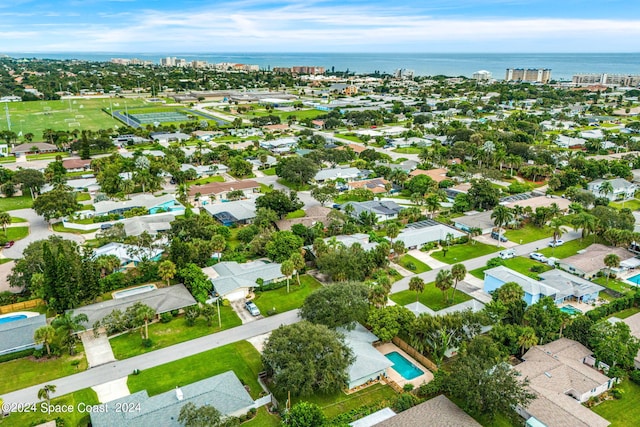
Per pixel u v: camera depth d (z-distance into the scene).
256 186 184.25
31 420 68.69
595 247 129.00
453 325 81.12
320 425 63.78
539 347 83.88
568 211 161.38
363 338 86.25
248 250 127.25
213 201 170.38
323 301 86.19
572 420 66.06
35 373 80.00
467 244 138.62
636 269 122.50
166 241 130.50
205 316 94.06
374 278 112.19
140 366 82.06
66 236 138.50
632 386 77.94
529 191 185.88
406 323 86.44
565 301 105.50
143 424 63.12
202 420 61.03
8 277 103.88
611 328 83.50
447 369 81.12
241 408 68.94
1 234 138.00
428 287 111.81
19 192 180.38
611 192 175.12
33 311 99.19
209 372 80.44
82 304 97.19
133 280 110.12
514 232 148.12
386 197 179.25
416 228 144.88
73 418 69.19
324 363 72.19
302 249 124.56
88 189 183.75
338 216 141.00
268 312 99.06
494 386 66.38
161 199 160.75
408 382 78.25
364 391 76.06
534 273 117.50
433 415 66.31
